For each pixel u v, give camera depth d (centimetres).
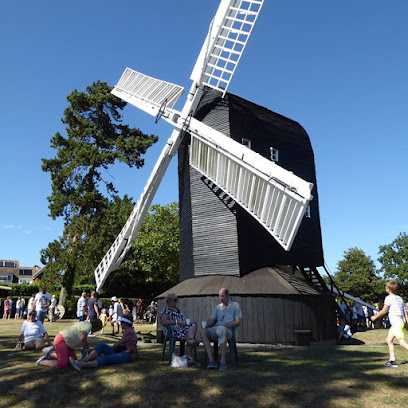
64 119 3619
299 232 1848
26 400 636
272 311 1427
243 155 1470
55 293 3116
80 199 3331
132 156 3647
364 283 4991
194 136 1662
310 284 1769
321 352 997
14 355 923
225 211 1634
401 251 4669
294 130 2027
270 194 1402
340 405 587
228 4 1673
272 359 878
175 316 814
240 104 1783
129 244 1912
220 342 766
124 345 863
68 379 710
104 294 4178
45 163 3419
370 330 2173
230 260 1582
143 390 656
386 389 645
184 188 1834
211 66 1706
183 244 1822
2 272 8150
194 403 610
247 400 612
